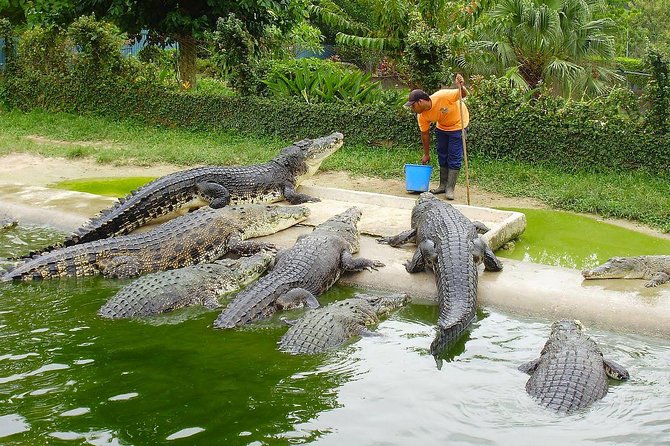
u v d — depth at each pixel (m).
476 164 12.44
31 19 18.92
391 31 17.16
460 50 17.17
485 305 6.67
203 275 7.06
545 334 6.03
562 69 18.53
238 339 5.97
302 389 5.05
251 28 18.70
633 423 4.53
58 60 18.81
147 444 4.30
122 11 17.70
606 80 20.77
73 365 5.43
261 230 8.48
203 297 6.89
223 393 4.98
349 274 7.43
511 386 5.07
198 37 17.80
